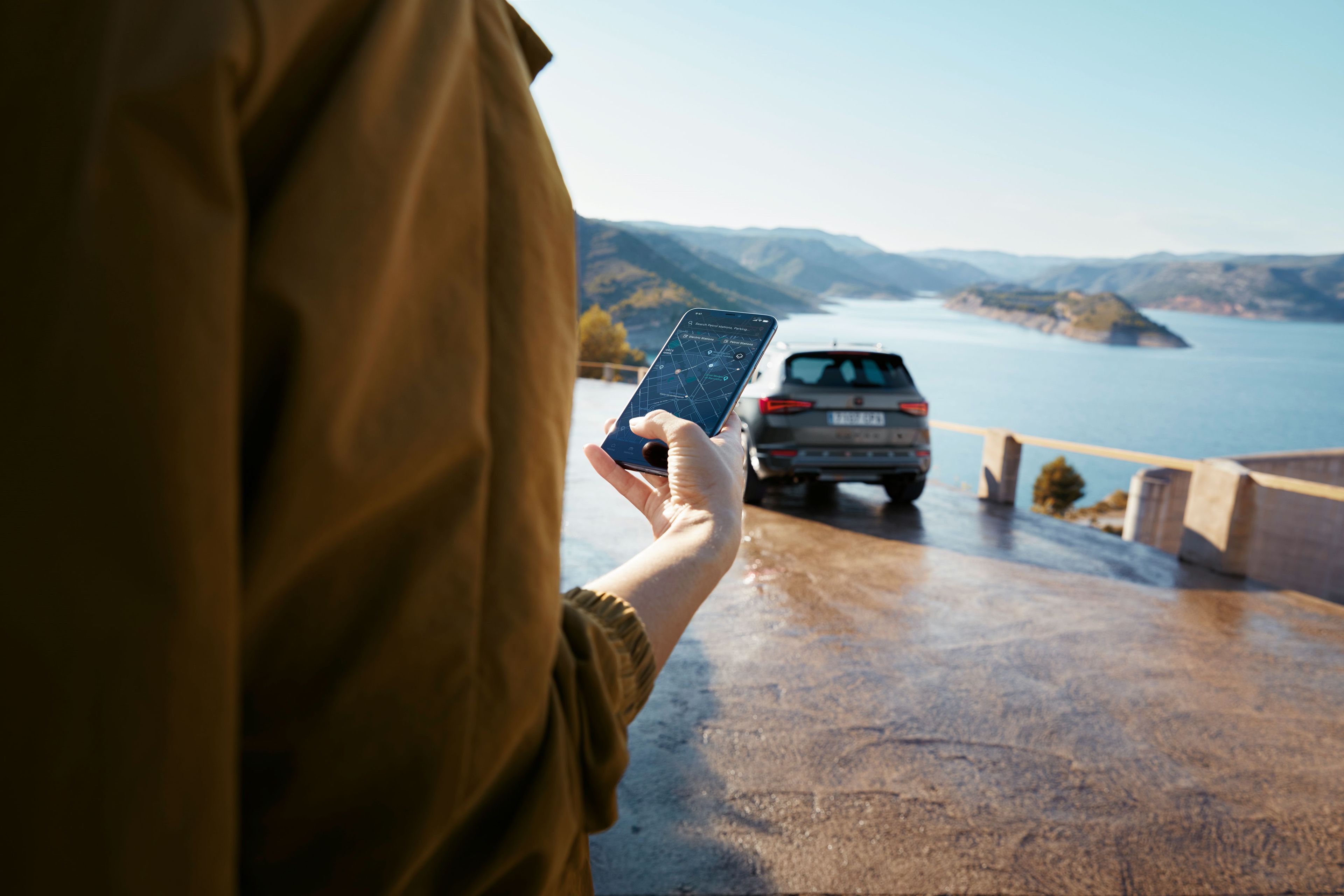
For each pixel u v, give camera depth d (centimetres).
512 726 36
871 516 712
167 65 25
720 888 221
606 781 45
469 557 34
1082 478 11575
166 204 24
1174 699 350
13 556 23
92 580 23
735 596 472
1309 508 1164
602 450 100
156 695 23
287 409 27
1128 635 429
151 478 23
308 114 30
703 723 314
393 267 31
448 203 35
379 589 32
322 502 28
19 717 23
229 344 25
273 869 31
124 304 23
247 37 26
